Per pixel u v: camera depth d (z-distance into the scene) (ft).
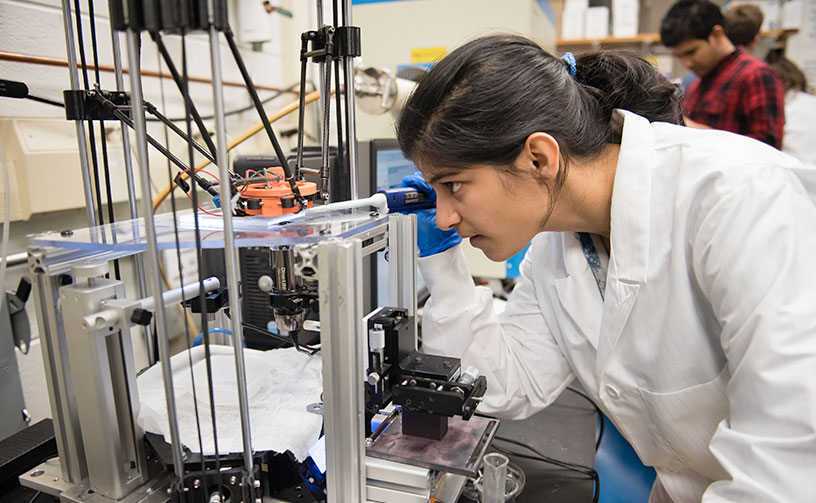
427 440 2.27
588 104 2.55
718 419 2.52
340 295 1.81
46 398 4.06
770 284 1.82
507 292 6.40
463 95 2.16
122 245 2.07
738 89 7.36
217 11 1.53
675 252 2.37
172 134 4.58
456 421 2.43
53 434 2.90
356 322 1.88
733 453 1.84
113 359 2.06
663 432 2.76
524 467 3.26
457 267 3.39
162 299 1.80
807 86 8.14
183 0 1.53
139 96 1.65
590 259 3.17
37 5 3.71
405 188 3.11
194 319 4.72
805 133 7.91
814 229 1.97
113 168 4.19
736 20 7.56
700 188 2.26
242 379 1.83
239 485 1.98
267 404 2.39
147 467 2.22
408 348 2.39
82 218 4.14
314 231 2.08
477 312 3.39
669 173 2.49
